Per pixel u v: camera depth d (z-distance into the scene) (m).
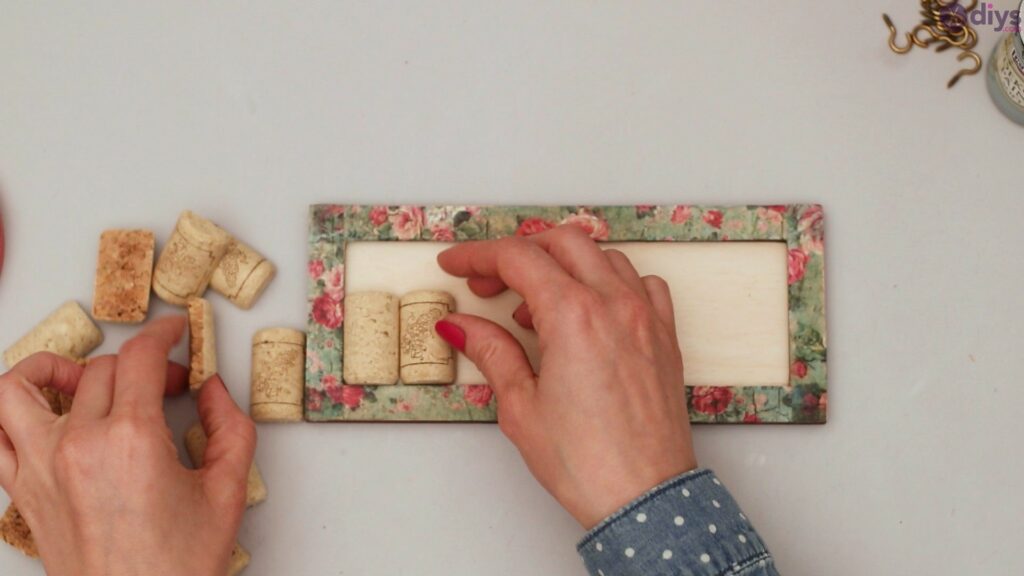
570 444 0.60
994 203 0.71
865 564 0.69
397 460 0.69
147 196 0.71
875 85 0.71
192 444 0.68
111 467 0.61
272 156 0.71
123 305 0.69
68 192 0.71
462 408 0.69
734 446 0.69
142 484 0.61
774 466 0.69
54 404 0.68
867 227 0.71
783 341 0.69
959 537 0.69
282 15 0.71
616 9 0.71
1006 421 0.70
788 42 0.71
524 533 0.69
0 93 0.71
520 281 0.63
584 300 0.61
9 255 0.70
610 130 0.71
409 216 0.69
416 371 0.68
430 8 0.71
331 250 0.69
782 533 0.69
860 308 0.70
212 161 0.71
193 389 0.67
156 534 0.61
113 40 0.71
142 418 0.62
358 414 0.69
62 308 0.69
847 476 0.69
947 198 0.71
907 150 0.71
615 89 0.71
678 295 0.70
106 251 0.69
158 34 0.71
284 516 0.69
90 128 0.71
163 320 0.67
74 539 0.62
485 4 0.71
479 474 0.69
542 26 0.71
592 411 0.60
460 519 0.69
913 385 0.70
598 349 0.61
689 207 0.69
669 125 0.71
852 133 0.71
